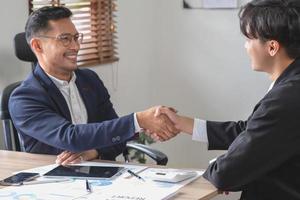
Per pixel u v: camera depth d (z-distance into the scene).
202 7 3.88
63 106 2.40
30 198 1.75
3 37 3.00
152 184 1.87
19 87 2.40
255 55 1.73
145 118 2.14
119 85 3.85
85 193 1.79
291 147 1.62
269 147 1.63
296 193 1.66
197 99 4.02
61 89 2.45
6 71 3.03
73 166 2.12
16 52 2.55
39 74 2.41
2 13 2.98
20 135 2.41
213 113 3.98
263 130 1.63
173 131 2.15
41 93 2.35
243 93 3.85
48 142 2.24
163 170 2.04
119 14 3.77
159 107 2.17
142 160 3.54
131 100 3.98
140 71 4.03
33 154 2.33
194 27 3.94
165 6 4.01
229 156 1.69
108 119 2.64
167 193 1.76
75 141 2.16
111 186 1.86
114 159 2.54
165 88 4.12
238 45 3.80
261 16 1.68
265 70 1.75
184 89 4.05
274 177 1.68
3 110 2.50
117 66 3.81
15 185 1.89
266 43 1.70
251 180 1.69
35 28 2.40
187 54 4.00
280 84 1.68
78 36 2.45
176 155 4.15
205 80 3.97
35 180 1.95
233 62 3.85
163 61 4.09
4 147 2.83
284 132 1.61
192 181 1.91
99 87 2.62
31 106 2.32
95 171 2.04
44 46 2.39
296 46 1.67
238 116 3.90
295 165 1.65
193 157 4.11
